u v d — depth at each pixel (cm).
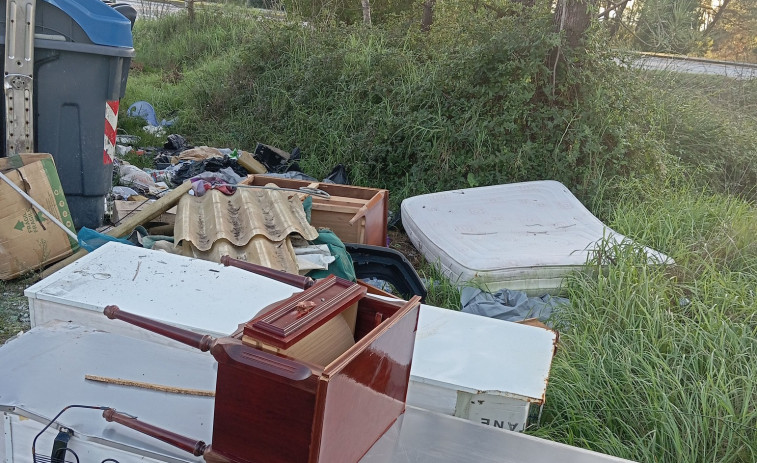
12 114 491
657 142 741
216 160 740
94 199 534
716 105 967
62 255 475
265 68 991
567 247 552
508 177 707
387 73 880
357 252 476
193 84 1073
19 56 483
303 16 1189
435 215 616
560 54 717
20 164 462
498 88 726
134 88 1105
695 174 801
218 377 201
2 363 255
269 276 256
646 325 433
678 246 567
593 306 464
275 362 190
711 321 426
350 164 779
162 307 311
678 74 991
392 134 763
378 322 235
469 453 241
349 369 197
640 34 862
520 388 290
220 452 206
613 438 330
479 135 711
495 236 577
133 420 222
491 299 495
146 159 789
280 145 866
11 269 450
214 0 1605
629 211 648
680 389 352
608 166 717
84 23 494
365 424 220
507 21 767
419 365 302
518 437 253
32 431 229
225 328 296
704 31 998
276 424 195
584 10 717
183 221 446
